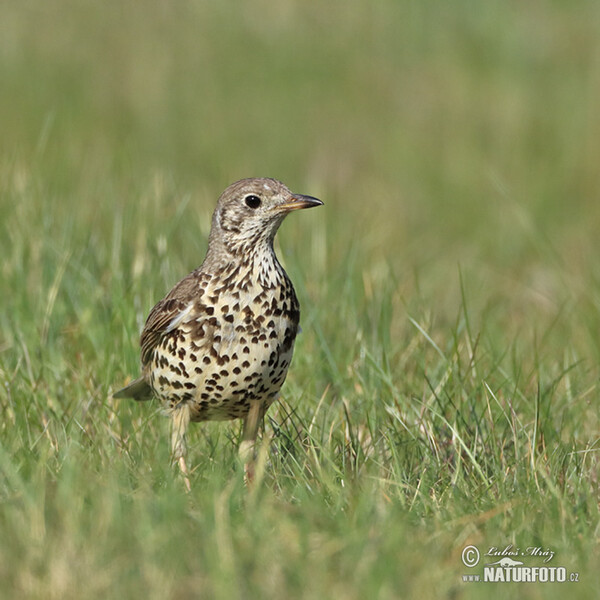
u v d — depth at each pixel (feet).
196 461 32.63
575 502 28.73
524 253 65.67
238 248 31.27
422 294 52.80
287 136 84.94
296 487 28.96
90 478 28.02
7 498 27.25
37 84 86.79
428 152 83.66
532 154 82.99
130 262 43.04
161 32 102.68
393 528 25.23
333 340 40.78
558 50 102.06
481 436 32.68
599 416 36.47
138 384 34.09
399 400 35.47
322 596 23.00
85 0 107.86
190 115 86.48
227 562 23.45
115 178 57.72
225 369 31.14
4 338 40.78
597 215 72.08
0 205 45.91
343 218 61.52
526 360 44.09
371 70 98.84
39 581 23.34
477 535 26.45
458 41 104.47
